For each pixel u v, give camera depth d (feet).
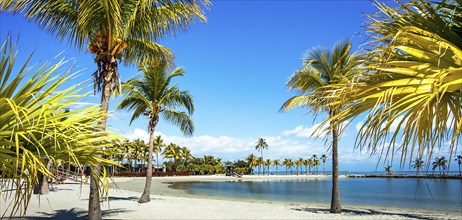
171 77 55.88
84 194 74.69
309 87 44.65
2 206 42.91
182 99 56.34
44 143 9.04
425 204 78.33
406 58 7.09
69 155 9.34
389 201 89.10
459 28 7.27
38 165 8.68
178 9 27.50
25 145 8.93
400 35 6.70
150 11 27.94
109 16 26.40
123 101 54.24
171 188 152.97
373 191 141.18
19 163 8.57
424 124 7.13
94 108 10.14
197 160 441.68
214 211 47.78
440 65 6.43
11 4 24.12
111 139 10.31
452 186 160.15
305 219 41.52
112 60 28.35
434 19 7.02
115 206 51.19
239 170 464.65
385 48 6.68
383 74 7.06
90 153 9.94
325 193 129.70
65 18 28.40
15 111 7.34
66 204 52.70
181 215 42.60
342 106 7.58
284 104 44.65
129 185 159.22
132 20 27.58
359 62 7.50
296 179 364.79
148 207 50.37
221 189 157.58
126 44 28.89
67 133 9.39
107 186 11.43
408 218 44.88
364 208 60.44
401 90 6.40
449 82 5.82
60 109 9.70
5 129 8.48
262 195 115.55
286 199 95.81
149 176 59.21
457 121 7.19
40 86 8.93
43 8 26.55
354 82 7.10
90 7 24.70
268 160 500.74
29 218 36.81
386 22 7.45
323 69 45.24
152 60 34.53
